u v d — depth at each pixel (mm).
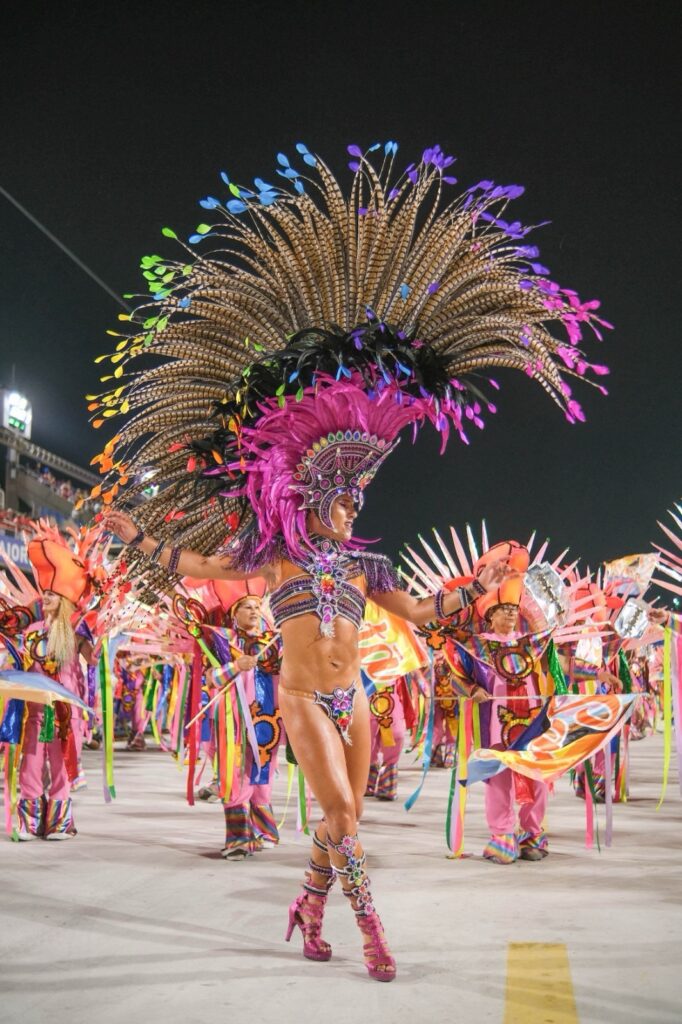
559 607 5984
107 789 6723
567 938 3971
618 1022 3012
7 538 14055
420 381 4020
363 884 3537
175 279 4172
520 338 4125
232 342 4277
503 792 5691
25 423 24969
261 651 5980
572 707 5762
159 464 4270
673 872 5344
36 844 6168
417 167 4258
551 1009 3137
